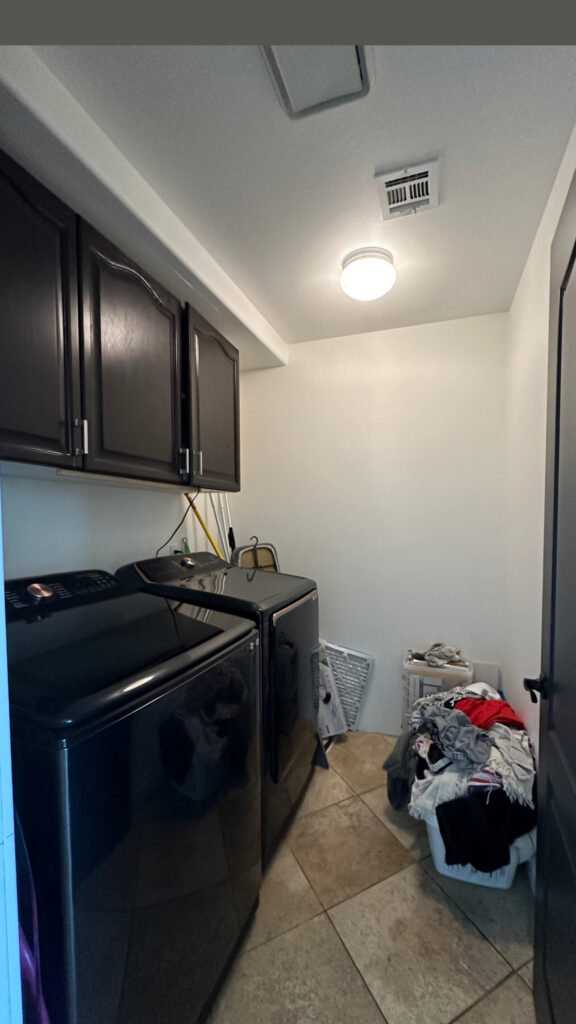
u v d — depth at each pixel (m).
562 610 0.91
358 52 0.92
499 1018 1.09
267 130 1.12
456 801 1.45
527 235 1.60
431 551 2.46
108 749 0.79
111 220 1.26
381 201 1.41
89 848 0.75
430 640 2.47
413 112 1.08
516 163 1.25
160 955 0.91
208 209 1.43
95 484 1.68
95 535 1.72
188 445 1.73
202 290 1.70
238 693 1.26
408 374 2.46
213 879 1.11
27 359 1.00
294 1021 1.09
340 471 2.62
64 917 0.71
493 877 1.46
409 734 1.86
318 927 1.33
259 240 1.61
